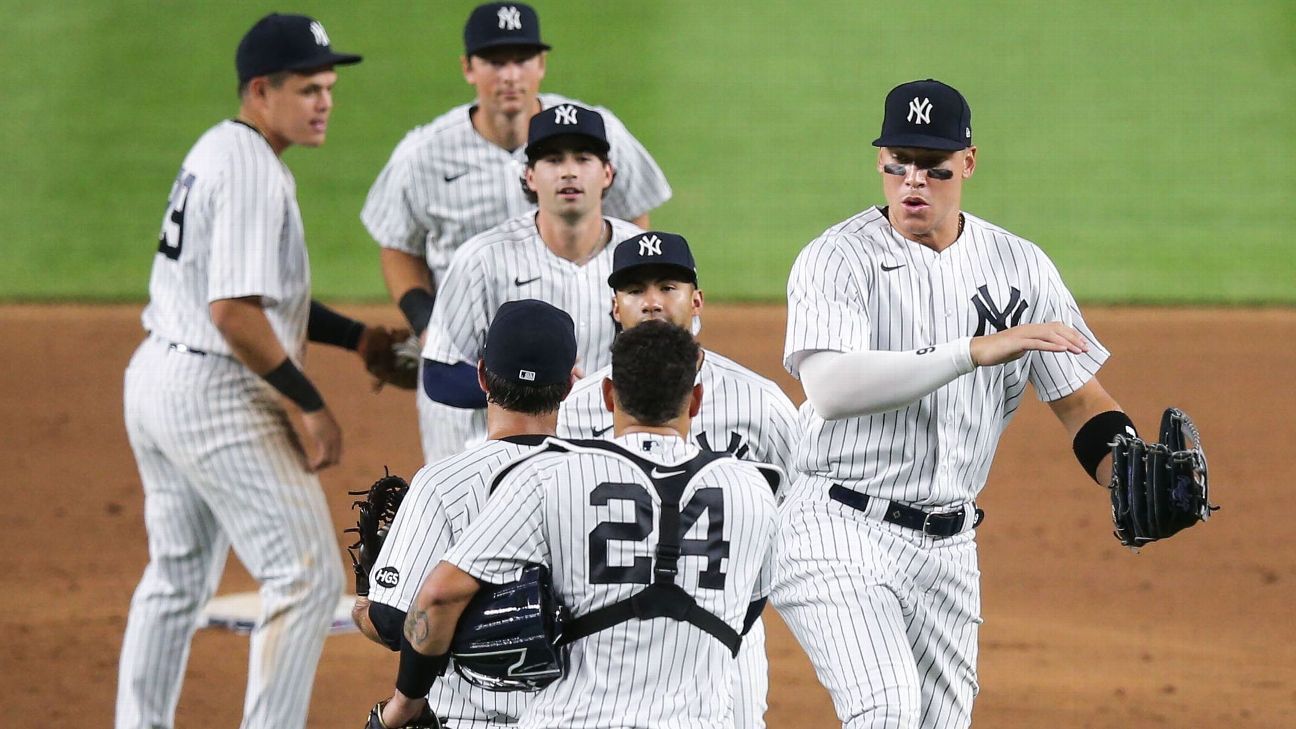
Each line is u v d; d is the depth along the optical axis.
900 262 18.84
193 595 23.62
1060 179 65.62
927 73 74.38
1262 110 70.69
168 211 23.38
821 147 68.06
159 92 71.31
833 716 25.62
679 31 78.38
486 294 22.78
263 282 22.45
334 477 38.84
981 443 19.22
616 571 14.31
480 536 14.29
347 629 29.66
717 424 19.34
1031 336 16.77
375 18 78.81
